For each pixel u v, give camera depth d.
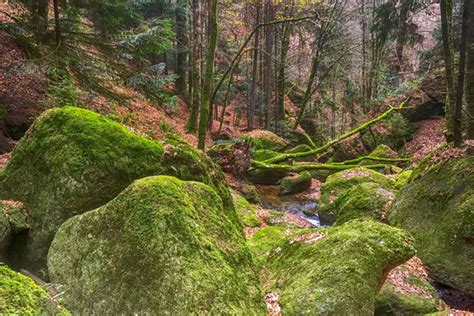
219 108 32.06
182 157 5.81
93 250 3.93
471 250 6.23
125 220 3.88
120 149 5.37
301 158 21.20
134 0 15.18
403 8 21.45
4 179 5.50
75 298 3.77
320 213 12.47
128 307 3.49
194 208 4.20
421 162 8.73
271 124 26.34
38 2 10.47
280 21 17.06
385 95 23.81
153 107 18.27
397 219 8.05
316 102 32.72
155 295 3.44
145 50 11.22
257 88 28.69
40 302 2.28
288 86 34.62
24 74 9.73
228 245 4.30
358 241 4.86
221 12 25.16
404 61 26.75
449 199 7.13
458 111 8.07
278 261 5.85
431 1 21.72
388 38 24.81
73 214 4.92
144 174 5.39
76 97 10.30
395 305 5.36
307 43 31.14
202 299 3.47
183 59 24.34
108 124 5.56
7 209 4.89
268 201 15.06
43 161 5.27
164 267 3.54
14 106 9.02
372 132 21.53
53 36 9.82
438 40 21.27
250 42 27.95
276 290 5.05
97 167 5.11
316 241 5.59
